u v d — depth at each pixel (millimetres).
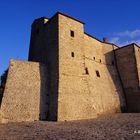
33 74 18922
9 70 17578
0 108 15594
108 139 8695
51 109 17906
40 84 18922
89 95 20531
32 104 17438
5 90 16531
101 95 24359
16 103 16578
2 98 16047
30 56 25156
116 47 32344
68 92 18547
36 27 25422
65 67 19375
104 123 14641
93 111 20000
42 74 19609
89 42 26922
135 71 27328
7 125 14188
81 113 18703
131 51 28578
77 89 19578
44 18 24156
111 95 26047
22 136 10117
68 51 20406
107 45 30672
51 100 18344
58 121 16438
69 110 17828
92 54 26859
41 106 17922
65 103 17797
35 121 16375
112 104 25328
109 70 28797
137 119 16141
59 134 10359
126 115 21016
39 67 19750
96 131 11000
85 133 10414
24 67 18641
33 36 25781
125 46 29750
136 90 26531
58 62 18859
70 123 15164
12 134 10758
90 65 25500
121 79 29172
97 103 22828
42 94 18562
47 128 12570
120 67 29812
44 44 22562
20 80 17781
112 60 30359
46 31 22797
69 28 21641
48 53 21156
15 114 16125
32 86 18250
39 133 10859
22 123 15078
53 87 18672
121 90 28141
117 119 17312
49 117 17766
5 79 18516
